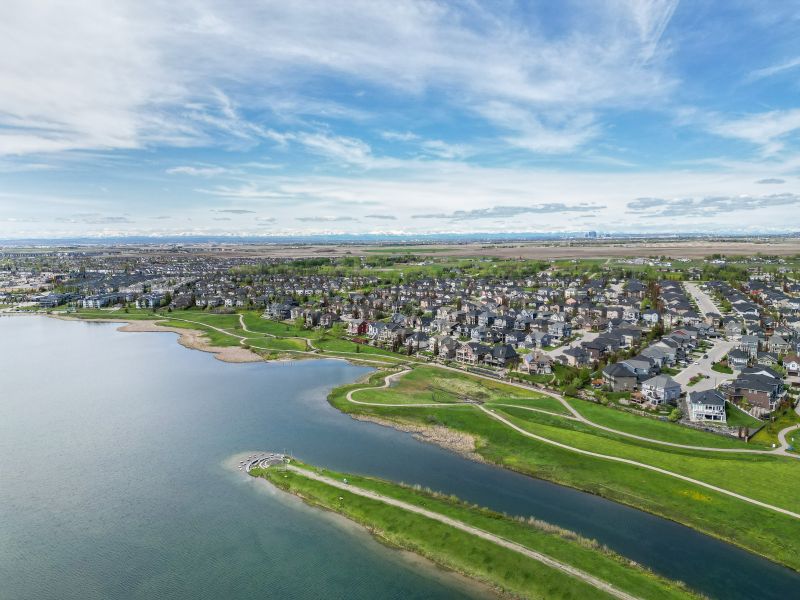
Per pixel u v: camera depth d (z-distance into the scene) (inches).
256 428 3875.5
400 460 3326.8
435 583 2145.7
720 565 2247.8
